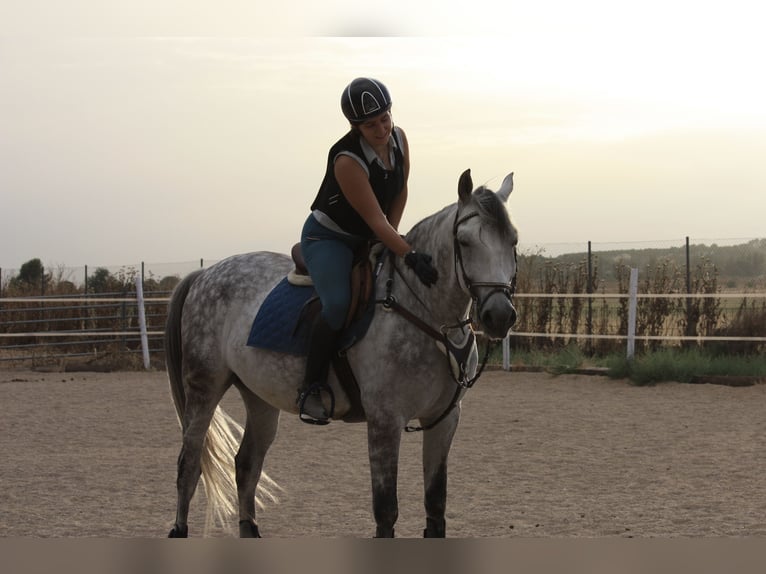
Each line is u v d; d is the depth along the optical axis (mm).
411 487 8031
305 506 7387
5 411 12852
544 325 18625
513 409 12477
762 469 8469
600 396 13617
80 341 20312
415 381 5102
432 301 5098
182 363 6441
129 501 7617
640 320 17719
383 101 5199
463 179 4875
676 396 13469
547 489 7855
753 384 14320
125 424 11773
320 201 5539
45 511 7230
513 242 4770
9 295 23328
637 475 8336
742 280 17641
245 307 6066
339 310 5258
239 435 11305
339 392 5441
